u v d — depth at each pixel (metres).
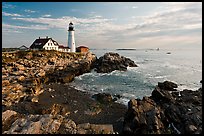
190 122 21.19
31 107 28.41
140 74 60.97
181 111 24.16
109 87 43.25
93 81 49.56
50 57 59.78
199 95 30.83
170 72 66.88
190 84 47.72
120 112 28.56
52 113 26.52
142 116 22.00
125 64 76.56
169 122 22.80
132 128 21.02
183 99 28.78
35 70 47.44
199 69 75.69
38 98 32.44
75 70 57.03
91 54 82.94
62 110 27.70
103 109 29.64
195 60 121.38
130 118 22.44
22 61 51.28
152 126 20.70
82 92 38.78
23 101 30.31
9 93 30.92
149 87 43.41
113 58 73.69
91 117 26.61
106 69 65.00
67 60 63.38
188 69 75.62
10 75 41.00
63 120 22.03
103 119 26.00
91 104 31.56
